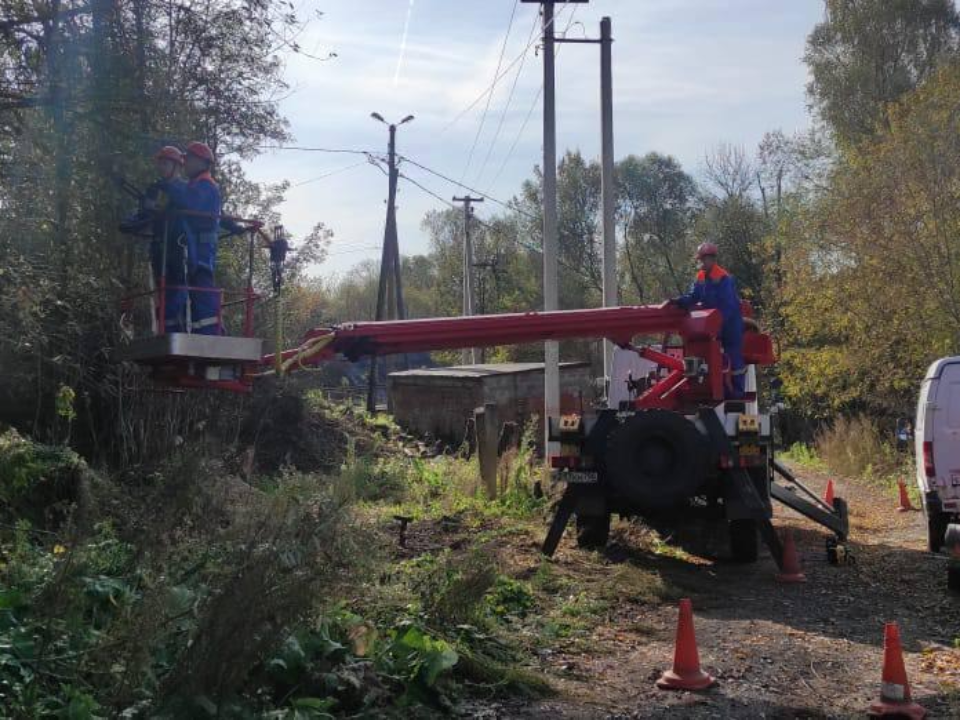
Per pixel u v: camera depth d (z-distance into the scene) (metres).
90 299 9.79
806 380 26.28
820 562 11.59
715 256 11.62
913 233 21.52
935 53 38.12
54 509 8.74
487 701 6.30
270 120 11.16
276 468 19.92
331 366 41.69
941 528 12.06
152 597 5.27
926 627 8.45
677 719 6.07
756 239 47.75
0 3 8.10
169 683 5.04
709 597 9.52
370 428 26.14
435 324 9.62
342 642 6.27
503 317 10.27
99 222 9.12
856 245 22.56
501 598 8.63
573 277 62.91
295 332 23.53
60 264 9.16
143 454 12.15
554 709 6.19
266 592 5.24
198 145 7.30
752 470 11.01
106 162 8.63
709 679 6.72
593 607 8.73
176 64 9.51
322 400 26.92
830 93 38.28
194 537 6.09
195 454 6.55
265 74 10.58
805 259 25.05
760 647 7.70
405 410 28.48
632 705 6.33
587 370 30.06
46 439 11.39
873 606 9.27
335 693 5.73
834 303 23.91
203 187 7.21
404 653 6.34
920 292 21.75
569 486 11.05
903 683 6.15
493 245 63.38
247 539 5.65
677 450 10.56
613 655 7.47
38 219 8.74
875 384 25.20
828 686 6.78
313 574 5.44
